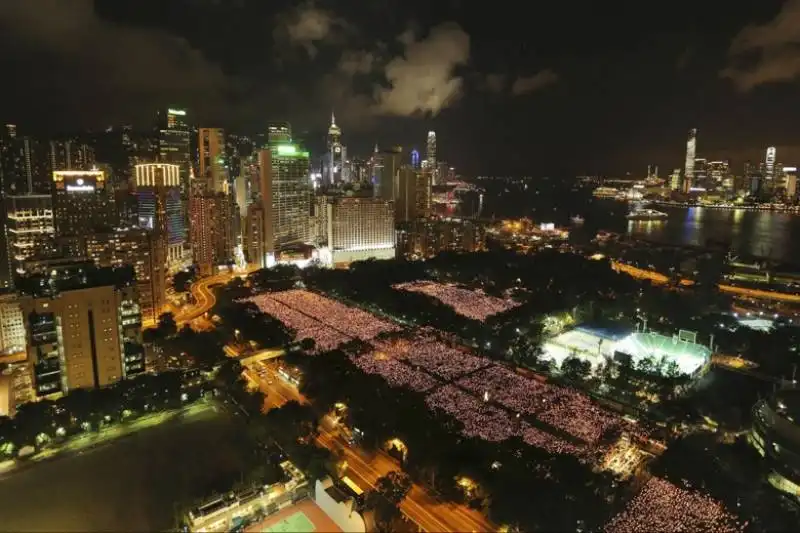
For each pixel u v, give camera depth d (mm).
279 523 160250
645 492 184625
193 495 188375
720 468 197375
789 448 198875
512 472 192125
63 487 194125
